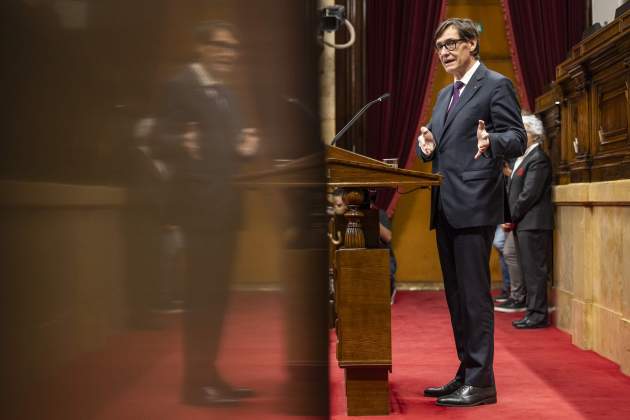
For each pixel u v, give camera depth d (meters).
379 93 7.84
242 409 0.46
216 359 0.43
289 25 0.48
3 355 0.26
